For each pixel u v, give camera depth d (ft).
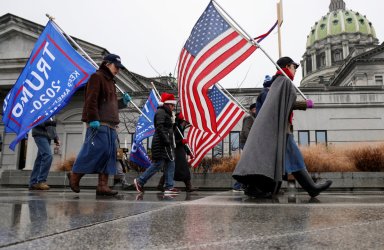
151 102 34.91
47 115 21.02
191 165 31.07
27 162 83.10
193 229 5.99
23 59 87.10
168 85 87.40
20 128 21.17
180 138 25.67
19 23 88.84
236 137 74.79
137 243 4.89
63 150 83.87
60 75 21.61
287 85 14.30
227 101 30.86
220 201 12.48
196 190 27.27
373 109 79.92
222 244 4.83
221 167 38.86
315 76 315.58
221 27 24.06
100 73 16.42
